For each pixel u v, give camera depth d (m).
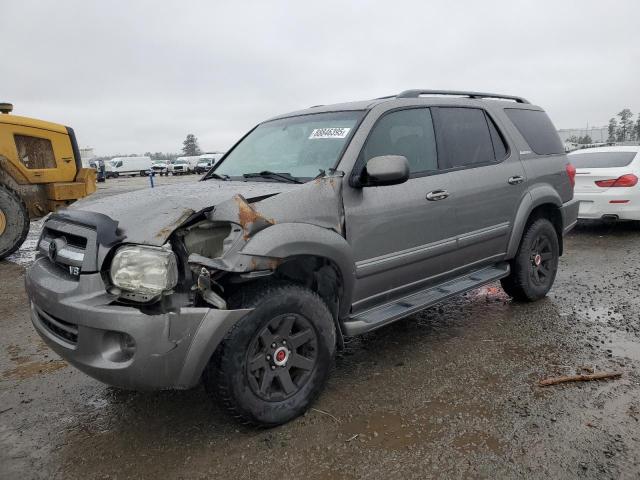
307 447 2.80
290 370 3.08
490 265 4.72
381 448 2.77
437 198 3.88
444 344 4.17
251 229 2.79
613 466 2.54
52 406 3.38
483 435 2.85
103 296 2.61
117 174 55.19
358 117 3.74
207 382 2.79
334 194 3.25
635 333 4.30
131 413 3.26
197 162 58.94
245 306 2.79
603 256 7.39
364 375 3.65
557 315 4.79
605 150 9.35
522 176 4.73
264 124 4.55
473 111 4.57
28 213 8.28
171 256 2.60
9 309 5.52
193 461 2.72
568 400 3.19
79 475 2.65
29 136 8.55
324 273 3.27
